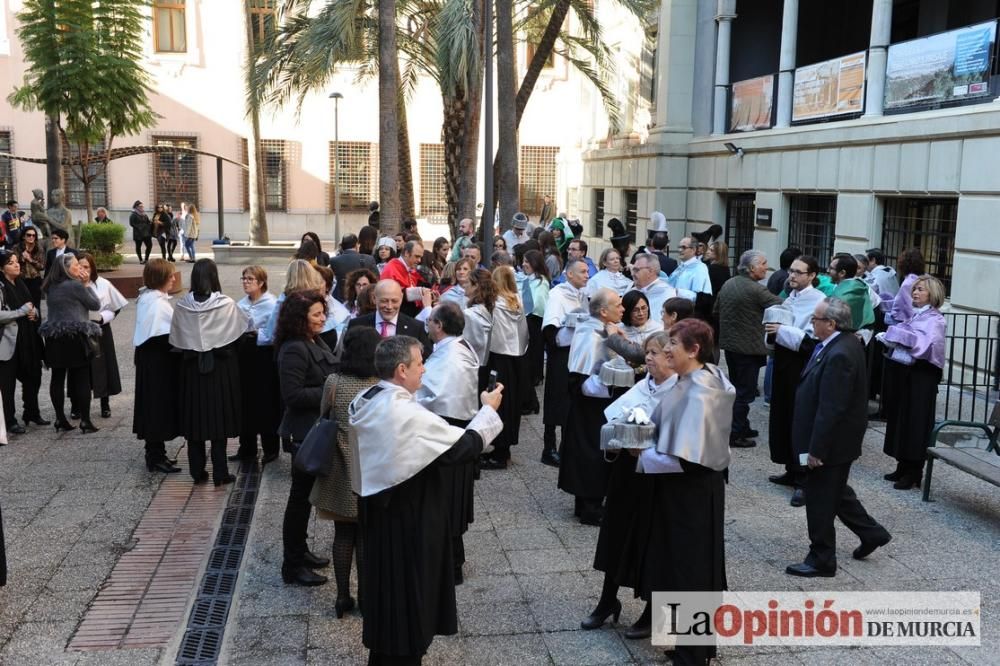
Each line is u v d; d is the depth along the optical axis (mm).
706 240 13055
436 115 34281
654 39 21953
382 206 15000
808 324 7980
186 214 27125
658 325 6520
